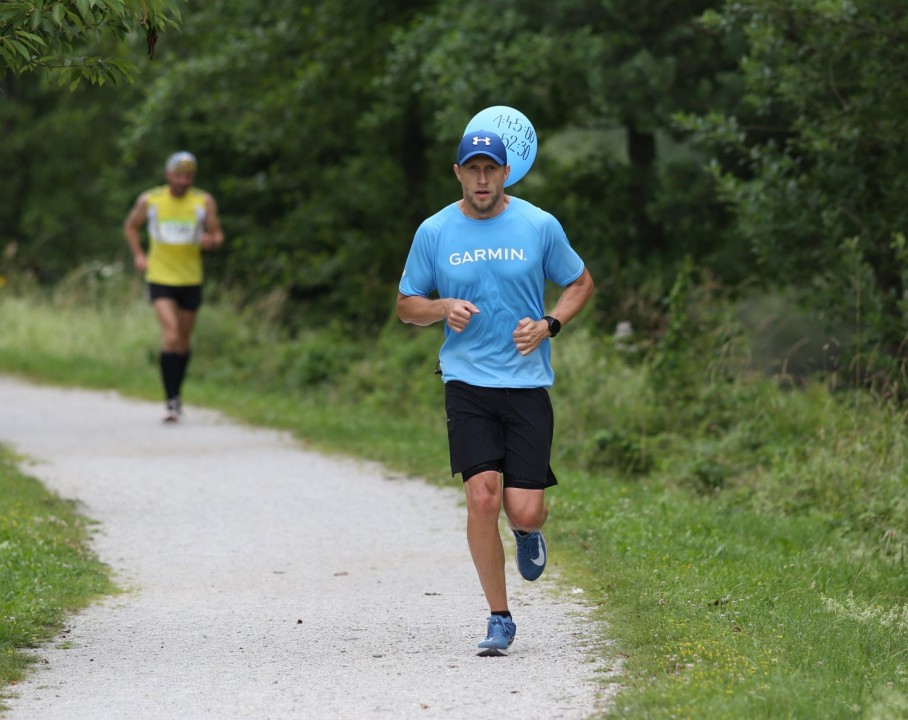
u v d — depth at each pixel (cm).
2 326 7106
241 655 2027
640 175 6309
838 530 2934
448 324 1978
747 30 3928
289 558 2772
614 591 2330
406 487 3575
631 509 3095
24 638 2103
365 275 7869
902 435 3347
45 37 2031
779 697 1606
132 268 8712
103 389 5856
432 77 6488
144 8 2006
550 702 1725
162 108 7531
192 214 4762
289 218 8325
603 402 4134
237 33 7538
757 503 3200
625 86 5353
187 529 3055
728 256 5644
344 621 2245
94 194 10800
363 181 8244
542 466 2012
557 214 6656
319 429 4547
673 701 1634
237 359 6253
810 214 4038
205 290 7212
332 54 7419
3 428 4597
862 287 3797
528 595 2395
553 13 5641
